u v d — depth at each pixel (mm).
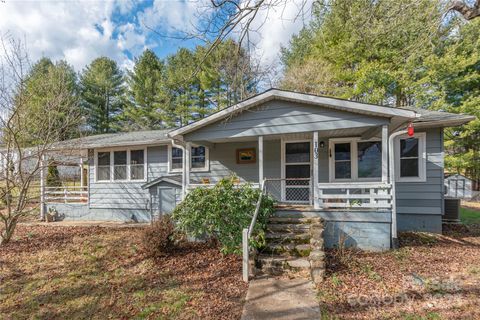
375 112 6258
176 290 4566
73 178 16516
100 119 29562
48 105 9156
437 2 5082
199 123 7660
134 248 6773
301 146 9156
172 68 22703
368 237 6207
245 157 9641
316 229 5848
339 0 5449
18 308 4328
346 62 15844
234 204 6133
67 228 9469
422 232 7684
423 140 7859
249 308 3828
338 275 4715
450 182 15867
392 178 6457
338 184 6520
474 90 15750
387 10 5340
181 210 6391
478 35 13188
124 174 11328
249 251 5266
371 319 3410
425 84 14711
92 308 4203
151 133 12391
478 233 7703
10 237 7695
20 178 8055
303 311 3680
